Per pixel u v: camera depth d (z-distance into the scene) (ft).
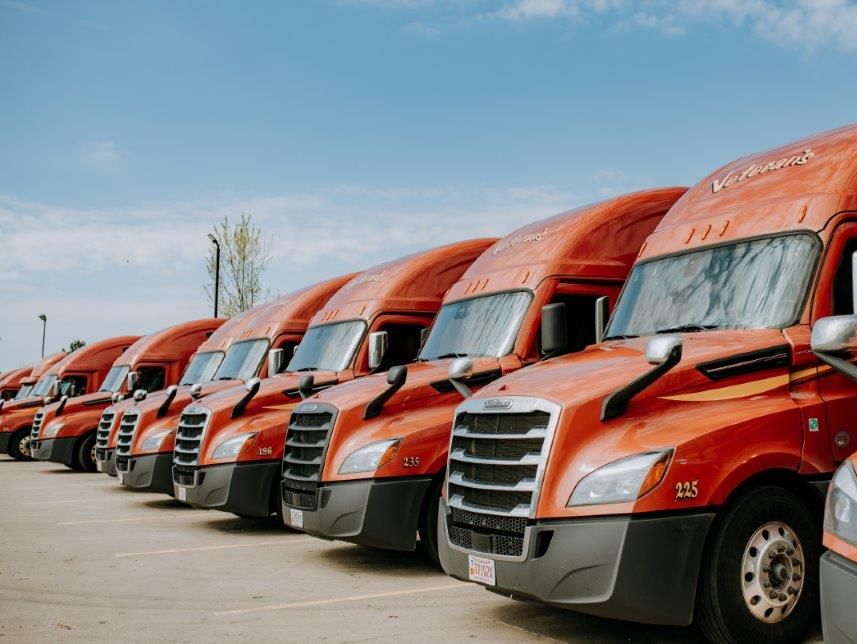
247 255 134.00
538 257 30.25
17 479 64.95
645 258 24.72
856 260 17.95
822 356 14.17
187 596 25.58
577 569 17.83
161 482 46.42
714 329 21.27
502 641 20.18
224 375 47.50
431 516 27.27
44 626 22.31
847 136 22.30
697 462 17.72
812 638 18.86
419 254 38.68
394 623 22.04
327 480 27.86
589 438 18.80
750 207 22.65
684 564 17.42
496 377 28.30
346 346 36.63
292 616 23.03
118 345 78.95
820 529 18.92
